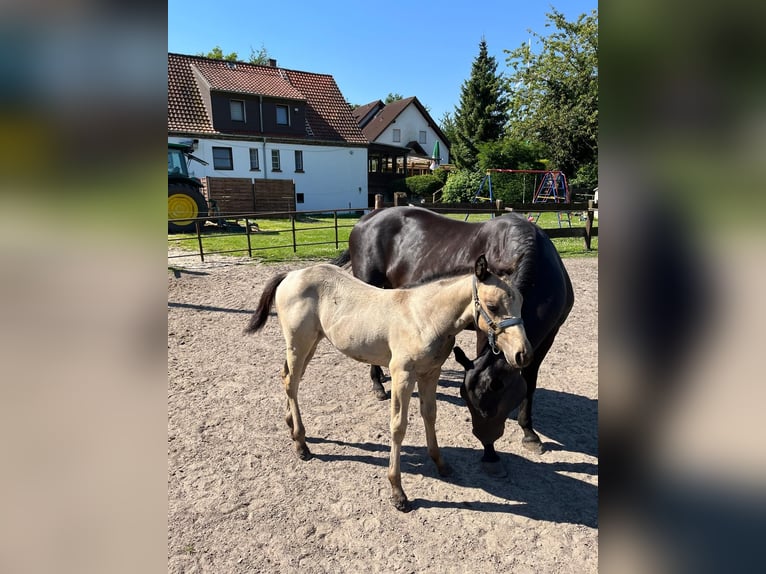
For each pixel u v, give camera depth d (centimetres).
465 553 261
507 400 278
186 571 244
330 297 325
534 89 2862
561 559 257
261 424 396
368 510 294
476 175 2345
